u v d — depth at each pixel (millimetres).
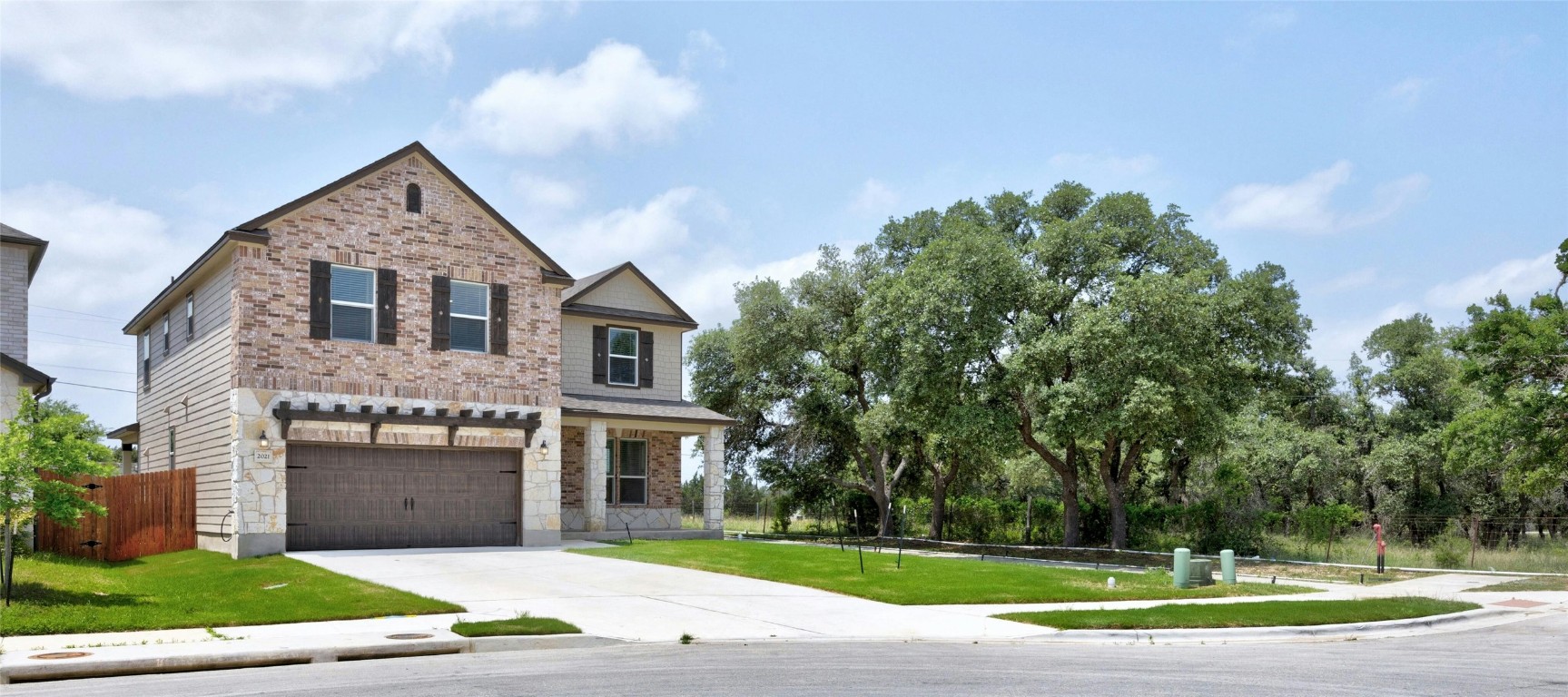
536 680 10258
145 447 31156
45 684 10172
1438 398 46688
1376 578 23734
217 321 24250
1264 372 36000
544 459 26828
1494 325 27344
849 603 17141
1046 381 30250
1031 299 30016
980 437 30281
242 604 15367
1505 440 28453
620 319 32531
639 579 19516
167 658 11062
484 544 26062
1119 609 16359
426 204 25453
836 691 9695
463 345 25844
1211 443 30344
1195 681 10406
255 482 22609
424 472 25359
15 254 27891
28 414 15414
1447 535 36844
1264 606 16719
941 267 30688
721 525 32469
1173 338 27500
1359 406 48625
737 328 41719
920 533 42812
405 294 24922
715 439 32562
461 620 14180
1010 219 35156
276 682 10188
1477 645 13672
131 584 18203
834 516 44781
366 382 24188
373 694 9398
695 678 10391
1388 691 9883
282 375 23094
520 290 26828
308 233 23672
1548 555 29906
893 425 36875
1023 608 16844
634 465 32156
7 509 14500
